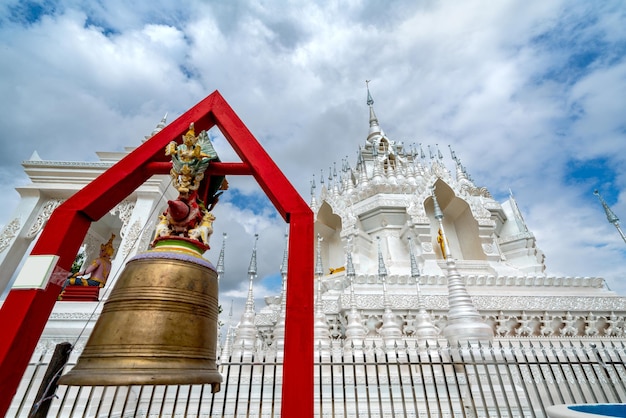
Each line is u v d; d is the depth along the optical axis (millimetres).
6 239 8844
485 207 17844
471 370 7895
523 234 17281
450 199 18734
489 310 12258
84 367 2344
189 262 2826
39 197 9602
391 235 17172
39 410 3262
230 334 10414
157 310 2523
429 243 15578
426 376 7645
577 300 12664
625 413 3625
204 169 3354
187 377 2352
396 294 12500
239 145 3361
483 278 13516
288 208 2930
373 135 26859
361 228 18375
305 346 2338
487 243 16453
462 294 9375
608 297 12766
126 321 2477
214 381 2629
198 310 2705
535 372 8375
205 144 3447
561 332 12234
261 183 3256
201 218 3211
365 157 23938
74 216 2988
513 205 19641
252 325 10016
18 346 2441
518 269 16250
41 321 2648
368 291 13000
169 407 6602
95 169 9703
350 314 10672
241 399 6871
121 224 12383
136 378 2209
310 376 2252
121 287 2680
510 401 6984
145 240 8938
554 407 3643
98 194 3088
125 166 3250
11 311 2512
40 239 2844
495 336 11844
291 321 2426
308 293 2533
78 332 7438
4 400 2322
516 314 12336
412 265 12352
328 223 20297
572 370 5945
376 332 11812
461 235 18469
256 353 9266
